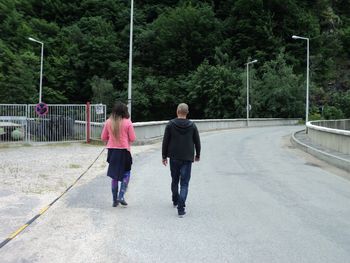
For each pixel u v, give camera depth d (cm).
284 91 6469
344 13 10581
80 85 7812
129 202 820
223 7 9219
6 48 7094
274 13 8238
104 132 785
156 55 8512
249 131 3634
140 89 7394
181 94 7438
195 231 629
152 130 2419
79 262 502
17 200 818
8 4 8150
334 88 7925
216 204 809
